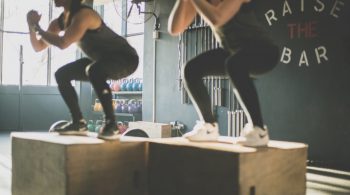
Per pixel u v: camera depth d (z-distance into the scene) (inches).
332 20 202.4
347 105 197.6
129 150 98.6
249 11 90.9
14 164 108.6
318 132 207.6
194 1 86.0
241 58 88.2
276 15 222.4
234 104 243.9
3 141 303.6
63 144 88.5
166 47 284.2
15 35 400.5
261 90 229.1
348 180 170.6
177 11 96.6
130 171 99.0
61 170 88.8
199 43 261.7
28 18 110.6
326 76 204.8
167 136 255.8
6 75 399.9
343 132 198.8
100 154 93.0
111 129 98.0
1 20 394.0
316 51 208.1
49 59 415.8
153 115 292.7
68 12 103.3
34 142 99.2
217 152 84.1
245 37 89.1
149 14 295.6
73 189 88.4
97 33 101.8
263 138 91.0
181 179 91.7
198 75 97.2
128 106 345.4
